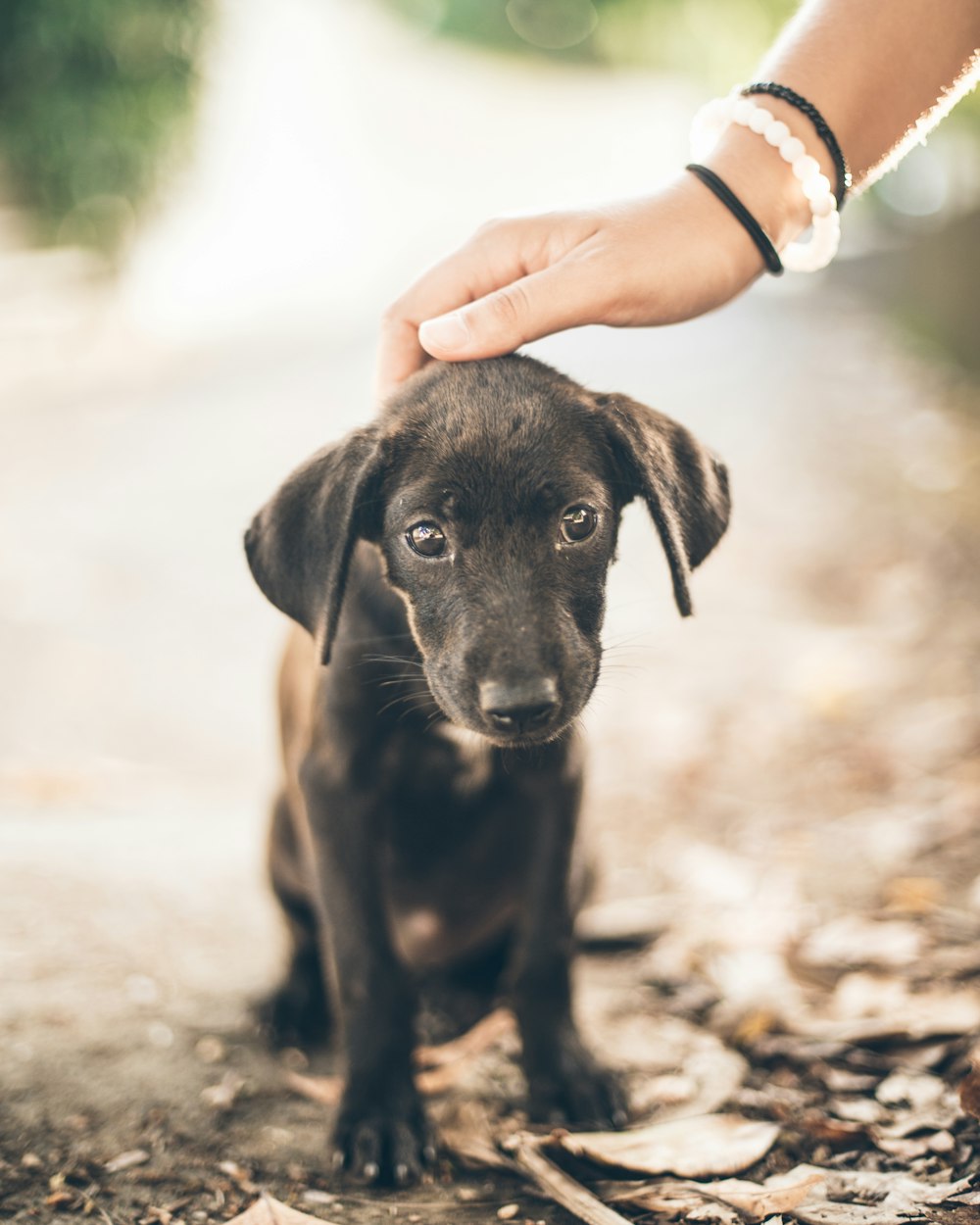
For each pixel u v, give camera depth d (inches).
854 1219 23.0
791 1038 27.7
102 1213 23.9
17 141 102.4
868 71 26.3
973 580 53.5
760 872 34.5
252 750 51.3
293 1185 24.9
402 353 26.6
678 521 25.8
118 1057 27.8
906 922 31.2
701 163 26.1
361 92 181.2
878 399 89.2
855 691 44.4
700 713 46.0
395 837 28.4
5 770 46.9
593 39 266.8
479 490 25.0
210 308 121.2
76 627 60.4
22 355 101.9
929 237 108.0
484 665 24.2
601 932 32.0
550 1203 24.3
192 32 108.6
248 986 31.1
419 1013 30.5
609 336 113.8
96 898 33.9
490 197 163.5
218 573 66.4
